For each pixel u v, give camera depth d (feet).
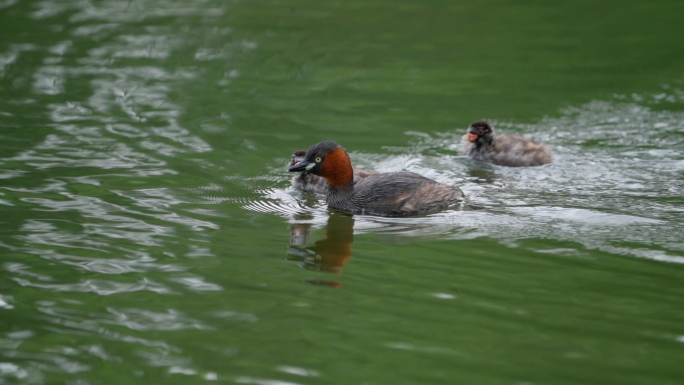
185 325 32.48
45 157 52.75
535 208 45.70
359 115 63.31
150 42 80.94
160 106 63.93
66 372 28.94
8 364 29.40
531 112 63.67
